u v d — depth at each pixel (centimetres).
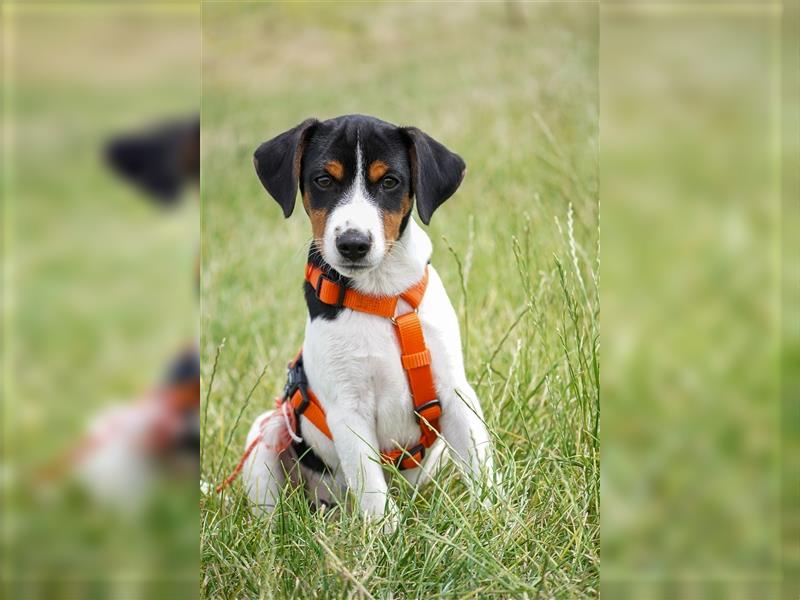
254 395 485
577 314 372
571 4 1002
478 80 876
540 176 622
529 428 388
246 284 598
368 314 346
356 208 334
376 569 309
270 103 914
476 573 302
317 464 381
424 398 351
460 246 552
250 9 1120
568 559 320
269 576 312
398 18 1117
